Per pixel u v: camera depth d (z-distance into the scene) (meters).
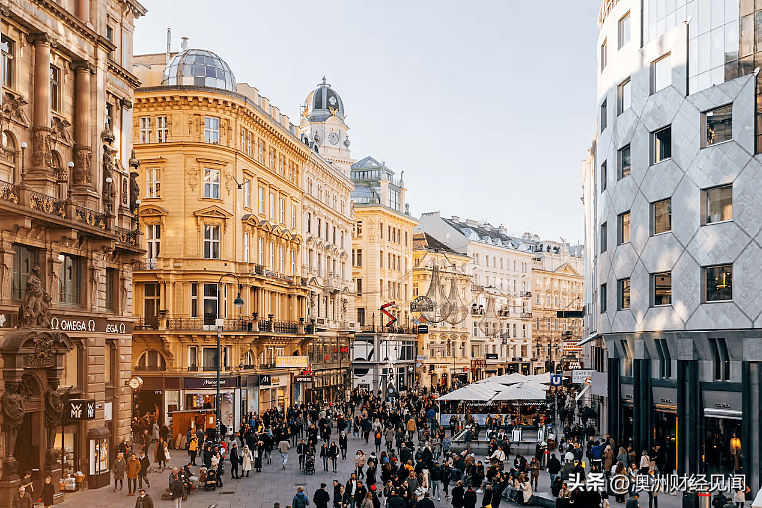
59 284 31.34
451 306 81.94
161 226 49.19
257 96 56.06
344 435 41.00
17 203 27.80
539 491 30.81
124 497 29.52
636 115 38.38
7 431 26.94
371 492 25.55
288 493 30.77
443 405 58.75
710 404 33.12
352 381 76.00
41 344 28.17
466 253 107.38
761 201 31.02
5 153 28.94
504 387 47.84
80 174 33.00
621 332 39.97
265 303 54.72
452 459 32.88
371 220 85.75
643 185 37.50
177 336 48.22
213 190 49.94
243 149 52.34
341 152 94.81
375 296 85.19
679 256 34.69
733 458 32.38
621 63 40.38
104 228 33.38
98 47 34.44
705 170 33.34
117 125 37.72
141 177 49.69
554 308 129.38
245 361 51.91
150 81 51.97
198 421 43.78
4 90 28.69
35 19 30.02
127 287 37.22
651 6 37.59
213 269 49.19
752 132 31.52
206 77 51.12
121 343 36.31
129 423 36.97
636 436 38.44
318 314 67.50
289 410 52.06
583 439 44.88
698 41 34.25
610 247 42.00
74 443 31.67
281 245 58.78
